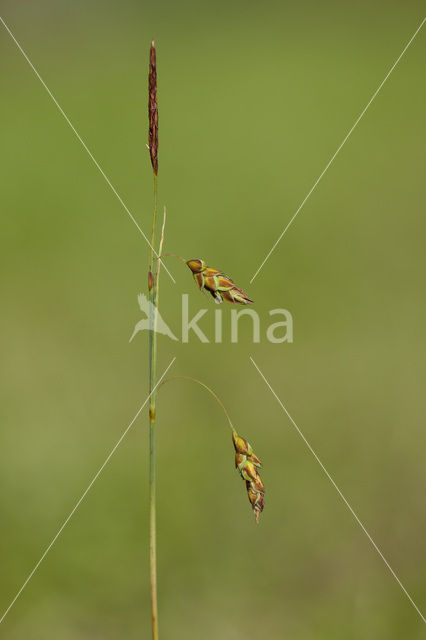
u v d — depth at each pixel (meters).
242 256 9.20
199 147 13.45
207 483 5.10
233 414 5.89
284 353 6.86
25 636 3.88
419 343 6.78
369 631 3.76
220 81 17.77
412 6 26.72
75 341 7.16
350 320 7.45
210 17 27.30
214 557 4.44
